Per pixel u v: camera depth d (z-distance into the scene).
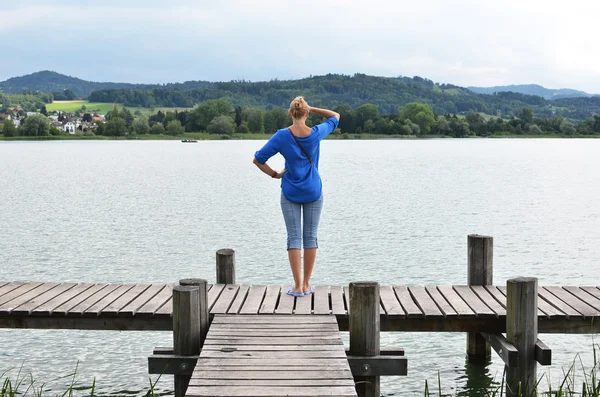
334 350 6.64
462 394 8.90
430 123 196.25
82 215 28.61
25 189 42.16
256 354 6.52
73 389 9.07
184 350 7.21
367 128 190.50
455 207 31.16
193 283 7.46
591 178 50.34
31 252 19.70
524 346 7.48
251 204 32.75
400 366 7.05
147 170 62.38
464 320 7.89
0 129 186.88
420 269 16.97
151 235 22.80
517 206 31.59
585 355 10.45
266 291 9.03
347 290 9.02
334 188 41.84
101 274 16.77
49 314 7.89
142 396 8.85
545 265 17.89
